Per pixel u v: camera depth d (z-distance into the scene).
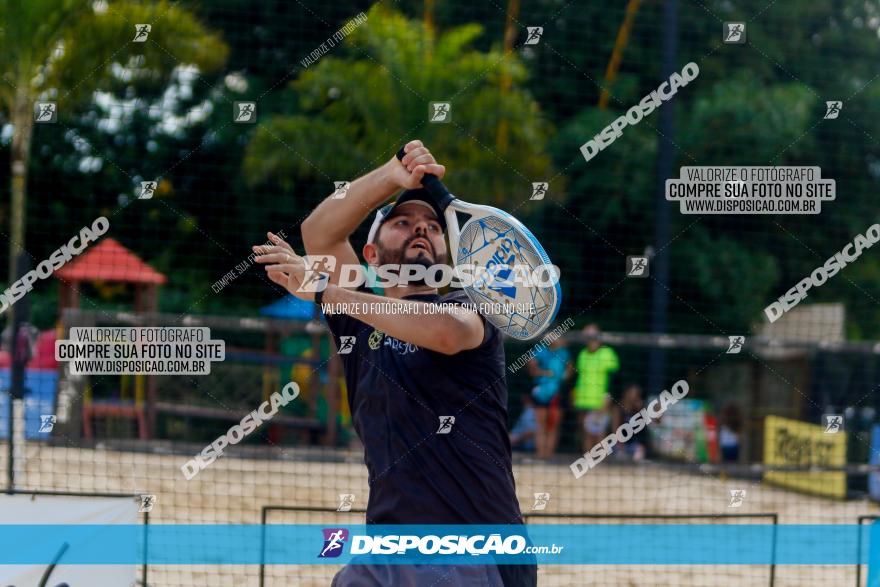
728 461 29.30
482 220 8.46
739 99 33.53
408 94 31.22
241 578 15.67
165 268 32.44
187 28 30.25
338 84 30.91
